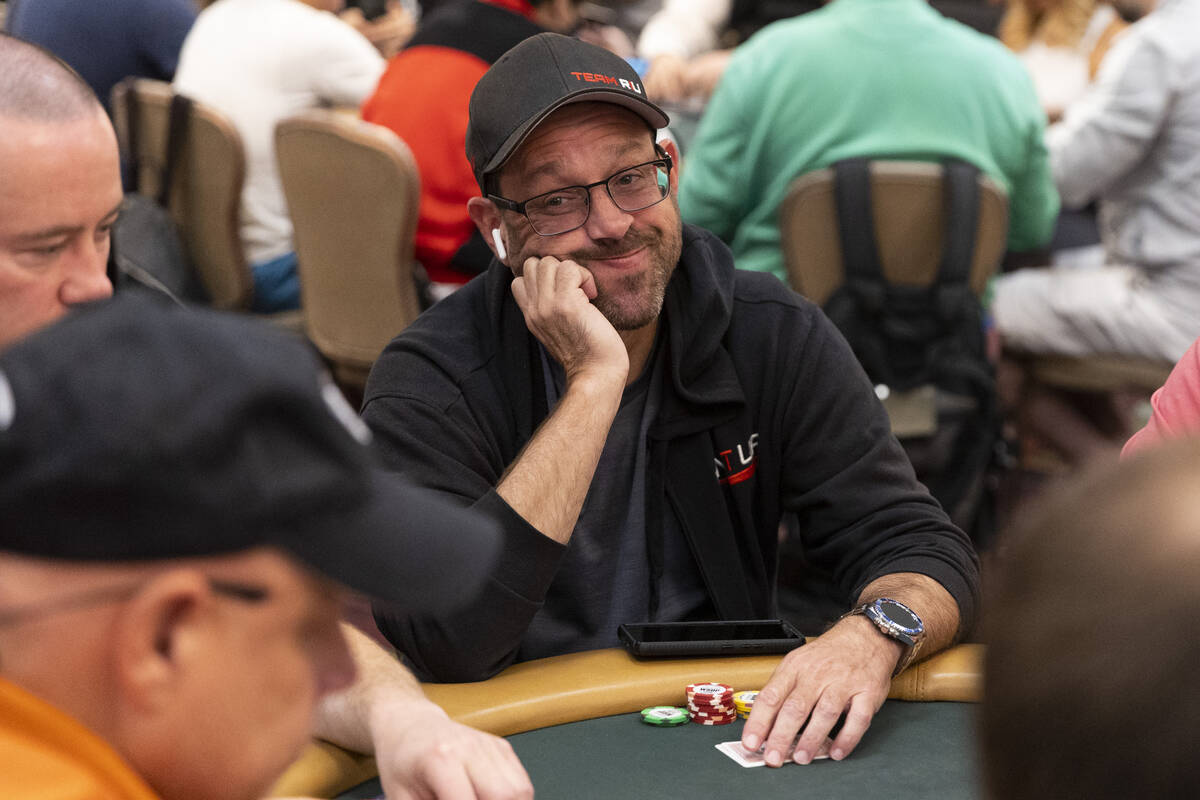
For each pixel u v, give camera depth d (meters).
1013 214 3.41
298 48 3.74
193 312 0.65
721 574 1.80
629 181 1.70
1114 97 3.66
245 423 0.59
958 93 3.05
